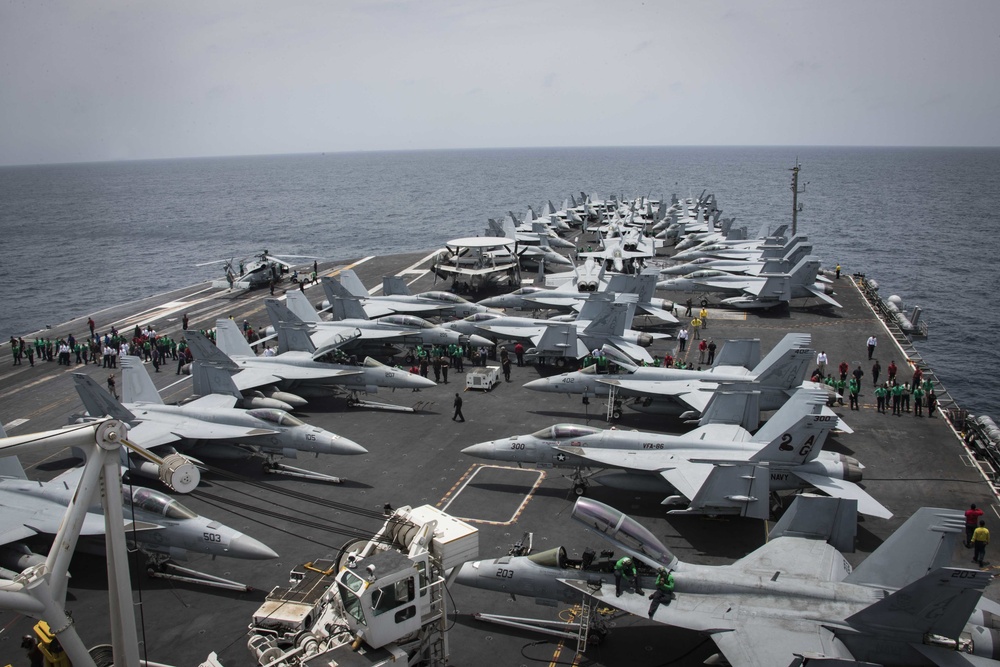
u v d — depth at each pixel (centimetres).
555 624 2672
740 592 2395
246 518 3562
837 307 7575
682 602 2395
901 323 7300
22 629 2803
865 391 5231
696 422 4531
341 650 2086
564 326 5578
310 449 4028
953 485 3775
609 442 3662
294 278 9438
